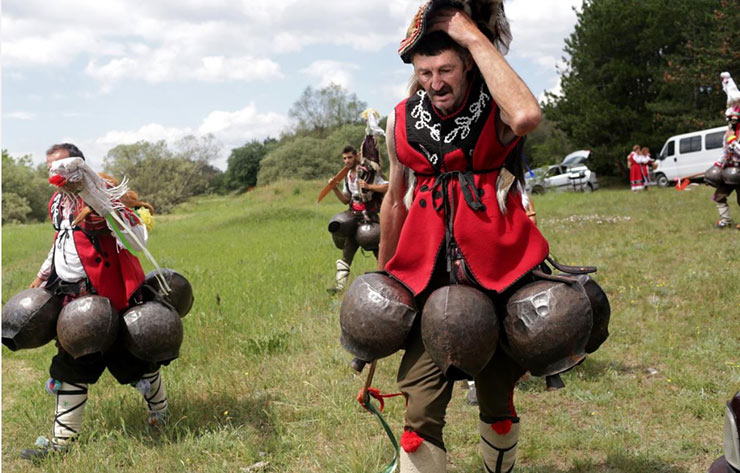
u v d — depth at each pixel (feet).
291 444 15.20
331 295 29.45
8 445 15.92
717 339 20.77
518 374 10.39
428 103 9.93
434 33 9.48
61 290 14.78
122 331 14.58
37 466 14.75
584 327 9.32
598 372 18.70
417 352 9.96
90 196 14.11
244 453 14.67
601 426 15.24
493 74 8.95
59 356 14.94
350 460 13.65
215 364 20.42
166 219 121.49
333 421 16.21
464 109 9.65
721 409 15.76
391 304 9.75
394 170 10.56
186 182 186.39
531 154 156.35
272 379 19.17
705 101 123.24
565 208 69.92
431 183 10.02
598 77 134.62
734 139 41.47
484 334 9.21
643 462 13.50
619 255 36.24
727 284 27.20
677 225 46.47
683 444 14.19
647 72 127.75
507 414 10.53
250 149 299.58
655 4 129.39
